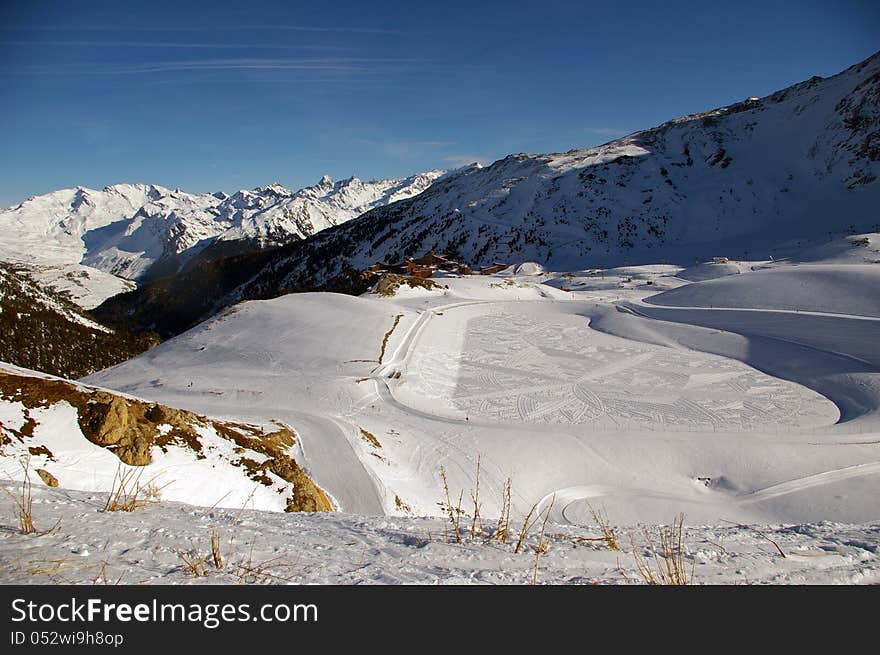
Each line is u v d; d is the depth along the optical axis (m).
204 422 19.84
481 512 22.34
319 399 35.50
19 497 5.36
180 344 52.94
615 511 22.48
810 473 24.88
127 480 14.02
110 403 15.84
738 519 21.83
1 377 15.35
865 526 6.41
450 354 50.16
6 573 3.23
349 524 5.83
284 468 19.19
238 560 3.87
